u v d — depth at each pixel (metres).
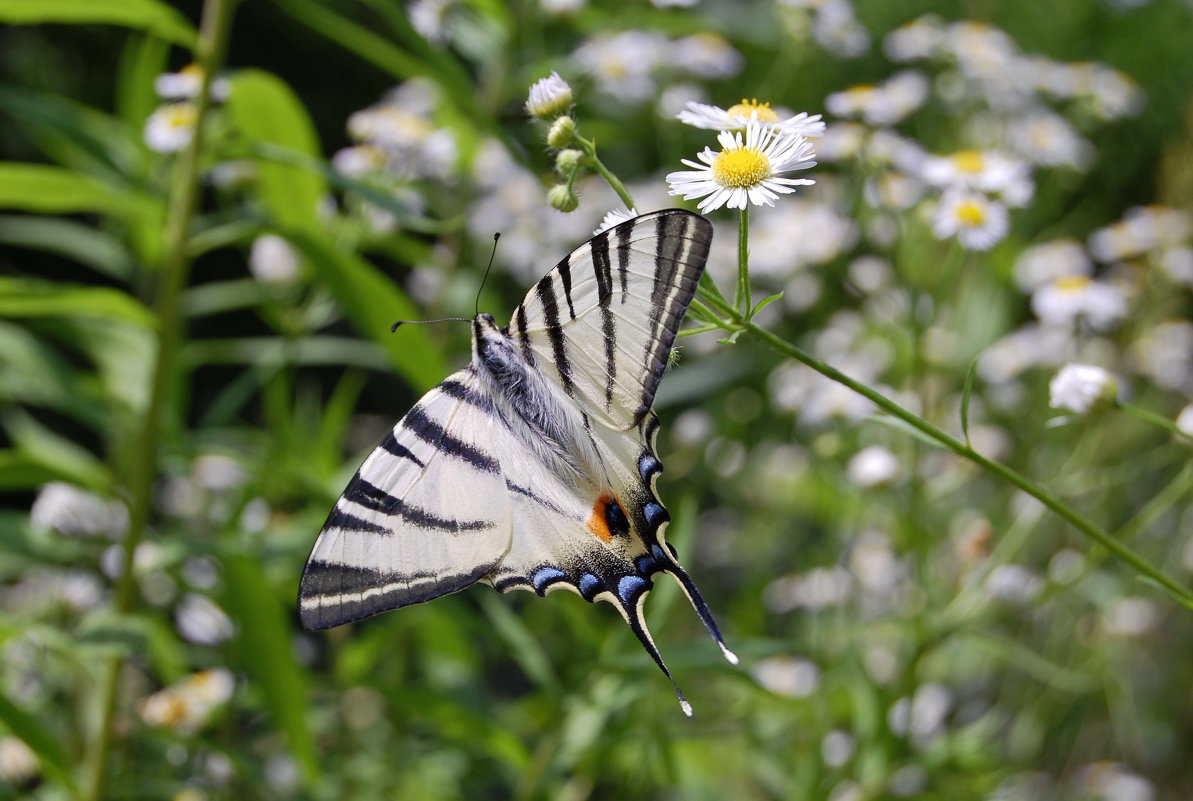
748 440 1.03
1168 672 1.07
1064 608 0.89
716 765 0.90
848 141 0.85
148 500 0.81
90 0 0.80
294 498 0.89
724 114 0.74
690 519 0.81
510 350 0.76
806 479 0.93
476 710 0.82
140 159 0.85
